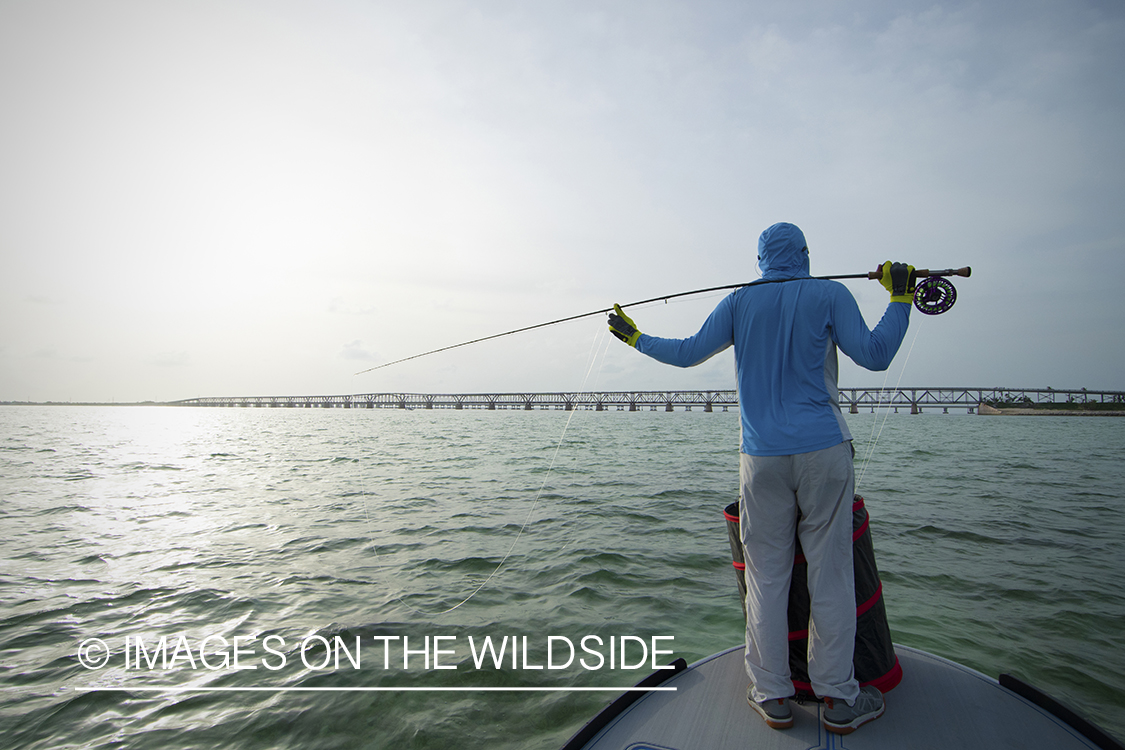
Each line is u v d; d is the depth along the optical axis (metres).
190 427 47.62
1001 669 3.48
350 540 6.96
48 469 15.40
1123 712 3.01
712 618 4.40
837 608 1.96
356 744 2.81
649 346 2.46
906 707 2.06
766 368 2.13
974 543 6.54
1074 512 8.43
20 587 5.24
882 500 9.54
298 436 32.91
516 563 5.90
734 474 13.53
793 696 2.08
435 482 12.32
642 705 2.14
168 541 7.01
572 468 14.95
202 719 3.04
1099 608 4.46
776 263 2.34
